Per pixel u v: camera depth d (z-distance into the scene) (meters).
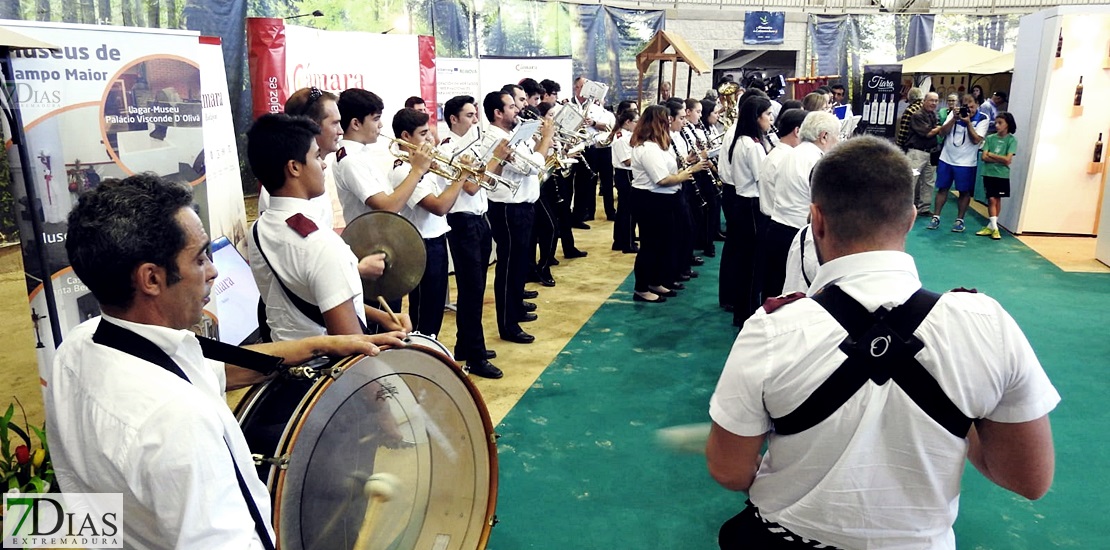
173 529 1.02
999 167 7.31
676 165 5.17
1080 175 7.43
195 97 3.05
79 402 1.09
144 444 1.01
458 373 1.79
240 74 6.36
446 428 1.79
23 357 4.16
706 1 14.16
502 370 4.09
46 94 2.47
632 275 6.12
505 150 3.93
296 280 1.98
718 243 7.48
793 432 1.20
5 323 4.68
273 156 1.96
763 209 4.21
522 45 11.00
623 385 3.90
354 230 2.73
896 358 1.12
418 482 1.72
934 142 8.38
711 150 5.77
